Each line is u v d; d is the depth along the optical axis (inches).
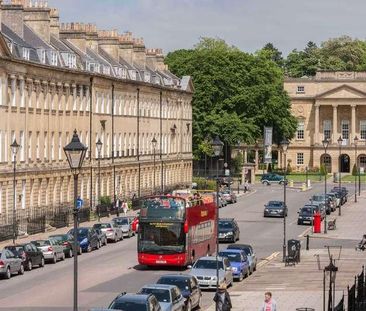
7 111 3887.8
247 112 7559.1
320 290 2486.5
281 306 2218.3
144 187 5802.2
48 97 4325.8
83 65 4864.7
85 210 4456.2
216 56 7450.8
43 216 3981.3
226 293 1939.0
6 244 3474.4
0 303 2250.2
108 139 5137.8
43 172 4239.7
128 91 5487.2
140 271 2878.9
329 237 3961.6
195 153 7372.1
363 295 2075.5
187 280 2159.2
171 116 6451.8
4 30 4082.2
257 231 4197.8
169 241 2869.1
